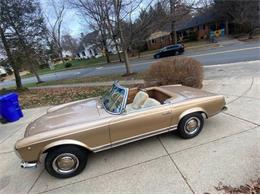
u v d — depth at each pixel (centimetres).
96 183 318
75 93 1069
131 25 1200
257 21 2405
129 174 325
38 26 1570
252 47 1697
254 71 857
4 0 1313
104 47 3117
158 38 3994
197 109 390
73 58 6962
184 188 278
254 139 367
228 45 2255
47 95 1138
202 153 349
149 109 364
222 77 852
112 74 1716
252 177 278
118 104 361
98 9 1170
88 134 329
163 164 336
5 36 1370
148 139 423
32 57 1614
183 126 392
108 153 392
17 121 683
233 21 2819
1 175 375
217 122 455
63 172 335
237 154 332
